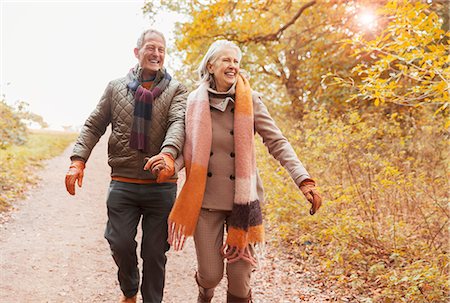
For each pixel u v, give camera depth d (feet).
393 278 11.58
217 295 13.32
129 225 10.24
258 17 36.96
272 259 16.03
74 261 15.69
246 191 9.06
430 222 14.93
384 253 14.53
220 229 9.54
